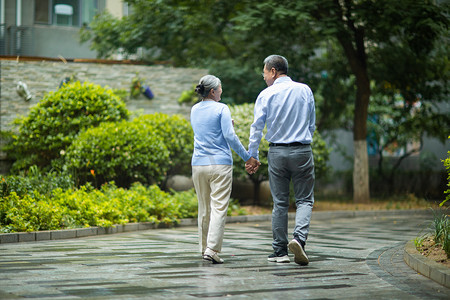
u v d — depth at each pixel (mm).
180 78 22375
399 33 22781
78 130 18875
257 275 7426
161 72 22141
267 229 14609
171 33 25172
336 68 27422
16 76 20281
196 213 16156
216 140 8422
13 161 19609
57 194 14359
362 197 24109
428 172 28938
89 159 17281
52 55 30219
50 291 6188
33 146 18766
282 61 8633
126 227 13820
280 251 8594
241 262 8523
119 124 18375
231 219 16953
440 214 9836
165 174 19516
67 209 13492
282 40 24844
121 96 21406
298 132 8383
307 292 6410
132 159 17688
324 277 7410
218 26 24578
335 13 21688
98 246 10461
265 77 8734
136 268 7828
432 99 26984
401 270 8062
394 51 25516
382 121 29469
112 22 26516
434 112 28062
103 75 21469
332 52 28078
